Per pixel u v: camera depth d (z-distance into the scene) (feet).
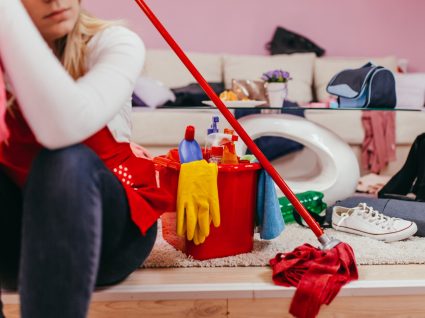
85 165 3.42
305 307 4.47
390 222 6.40
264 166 5.39
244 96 9.03
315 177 8.30
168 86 13.70
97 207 3.46
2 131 3.64
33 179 3.36
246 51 15.34
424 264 5.59
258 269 5.32
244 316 4.72
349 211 6.78
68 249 3.32
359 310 4.77
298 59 14.37
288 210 7.12
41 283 3.32
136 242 4.23
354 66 14.46
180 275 5.08
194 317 4.67
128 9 14.82
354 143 11.89
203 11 15.14
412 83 12.60
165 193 4.49
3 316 3.73
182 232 5.21
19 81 3.24
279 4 15.29
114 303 4.60
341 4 15.44
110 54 3.71
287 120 7.89
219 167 5.34
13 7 3.26
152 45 15.01
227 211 5.49
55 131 3.29
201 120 11.34
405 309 4.83
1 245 3.75
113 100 3.54
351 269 5.03
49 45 3.95
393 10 15.56
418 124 11.85
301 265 4.87
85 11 4.12
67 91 3.28
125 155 4.41
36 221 3.33
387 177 10.85
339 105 8.29
